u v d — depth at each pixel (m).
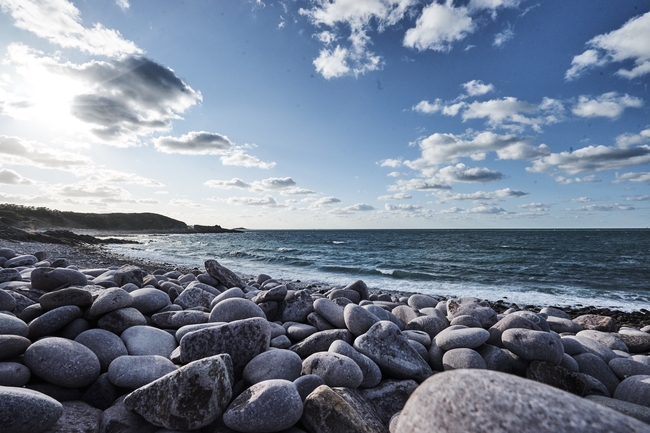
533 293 13.35
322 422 2.38
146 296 4.62
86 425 2.38
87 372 2.78
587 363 3.82
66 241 37.44
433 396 1.53
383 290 13.55
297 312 5.20
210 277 7.77
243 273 17.94
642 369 3.66
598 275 18.42
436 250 35.72
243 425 2.26
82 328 3.64
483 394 1.43
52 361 2.70
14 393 2.05
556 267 21.80
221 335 3.27
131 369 2.82
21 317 3.74
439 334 4.12
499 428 1.29
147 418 2.35
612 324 6.12
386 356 3.45
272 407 2.31
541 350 3.54
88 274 8.09
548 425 1.26
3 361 2.78
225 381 2.50
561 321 5.80
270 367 3.03
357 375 3.02
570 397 1.38
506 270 20.28
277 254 30.33
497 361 3.67
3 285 5.50
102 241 48.94
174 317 4.24
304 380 2.82
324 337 3.97
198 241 59.06
